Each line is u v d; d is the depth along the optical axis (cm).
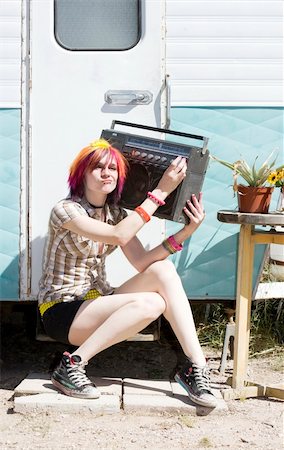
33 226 414
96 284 393
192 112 412
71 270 383
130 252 389
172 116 412
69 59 409
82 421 358
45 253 388
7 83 409
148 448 329
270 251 462
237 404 385
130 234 364
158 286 379
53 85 410
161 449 328
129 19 410
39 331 413
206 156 377
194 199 380
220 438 342
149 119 412
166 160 375
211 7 409
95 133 413
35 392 377
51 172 413
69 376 372
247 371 438
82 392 369
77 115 411
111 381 399
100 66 410
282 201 406
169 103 410
